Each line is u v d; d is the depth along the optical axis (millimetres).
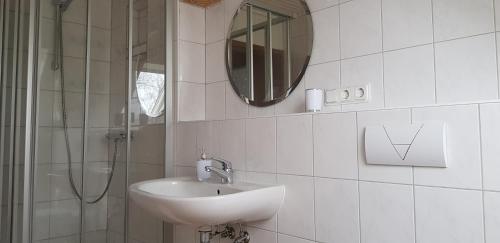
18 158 1745
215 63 2219
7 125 1768
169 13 2268
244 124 1742
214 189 1679
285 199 1551
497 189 1007
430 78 1312
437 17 1307
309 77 1686
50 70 1834
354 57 1527
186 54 2242
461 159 1075
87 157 1945
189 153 2084
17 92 1770
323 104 1608
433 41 1312
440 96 1285
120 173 2055
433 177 1133
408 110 1186
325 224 1405
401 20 1396
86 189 1933
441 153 1094
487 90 1185
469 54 1229
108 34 2047
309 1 1705
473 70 1217
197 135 2027
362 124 1300
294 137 1521
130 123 2104
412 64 1359
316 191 1438
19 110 1761
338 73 1576
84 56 1957
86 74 1948
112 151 2033
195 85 2273
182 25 2238
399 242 1202
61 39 1880
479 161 1041
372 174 1273
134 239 2082
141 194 1445
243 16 2053
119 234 2029
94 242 1947
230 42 2121
